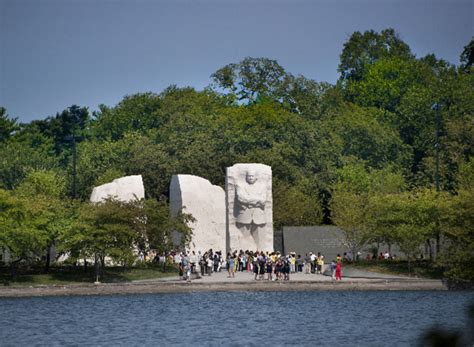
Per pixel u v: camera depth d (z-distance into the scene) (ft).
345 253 290.97
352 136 409.08
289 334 155.84
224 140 374.63
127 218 242.17
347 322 169.48
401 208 252.21
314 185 362.53
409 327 162.50
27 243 227.61
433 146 404.77
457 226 232.73
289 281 231.91
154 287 226.99
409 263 247.09
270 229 295.28
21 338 153.69
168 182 355.36
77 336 155.22
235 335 155.12
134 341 149.38
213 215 291.99
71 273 241.96
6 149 413.18
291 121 392.06
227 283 230.27
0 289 217.36
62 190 361.30
